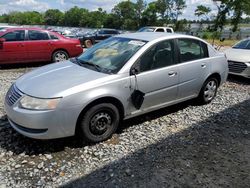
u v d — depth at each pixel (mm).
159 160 3898
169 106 5684
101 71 4418
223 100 6621
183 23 73062
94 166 3703
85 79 4125
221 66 6141
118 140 4414
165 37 5078
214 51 6051
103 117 4227
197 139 4578
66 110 3822
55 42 10734
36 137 3820
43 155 3912
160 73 4820
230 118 5516
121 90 4316
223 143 4484
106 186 3316
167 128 4938
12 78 8391
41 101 3770
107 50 5004
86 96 3941
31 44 10273
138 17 96625
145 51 4668
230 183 3482
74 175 3506
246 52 8992
